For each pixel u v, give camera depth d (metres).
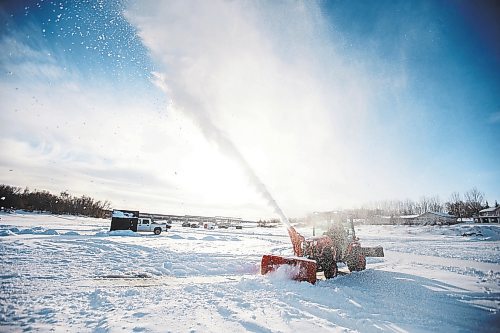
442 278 8.14
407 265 10.82
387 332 4.09
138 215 31.11
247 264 10.12
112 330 3.76
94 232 23.83
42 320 4.08
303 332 3.92
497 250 16.81
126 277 7.47
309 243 8.77
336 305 5.30
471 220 61.22
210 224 51.25
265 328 4.01
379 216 61.44
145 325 3.97
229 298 5.54
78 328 3.86
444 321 4.63
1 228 19.47
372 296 6.05
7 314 4.24
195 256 11.56
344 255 9.46
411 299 5.86
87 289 6.02
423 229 41.25
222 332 3.84
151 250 12.86
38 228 20.31
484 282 7.59
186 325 4.05
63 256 10.00
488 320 4.70
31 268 7.75
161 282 7.09
